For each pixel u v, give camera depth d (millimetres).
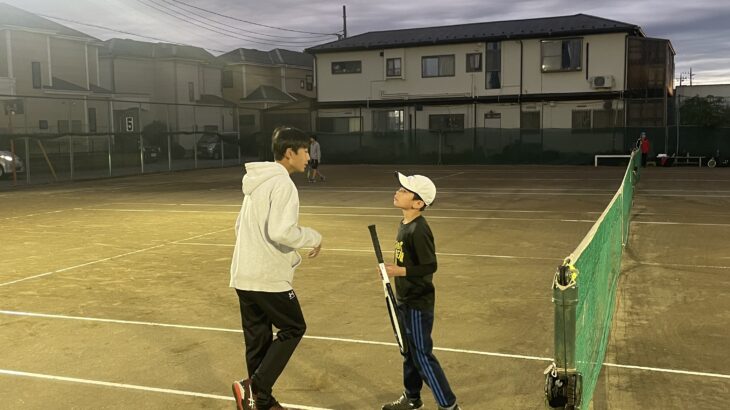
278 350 3930
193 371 5027
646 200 16594
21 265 9328
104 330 6117
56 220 14438
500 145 34875
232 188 22688
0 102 36469
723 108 32250
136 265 9250
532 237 11203
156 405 4406
